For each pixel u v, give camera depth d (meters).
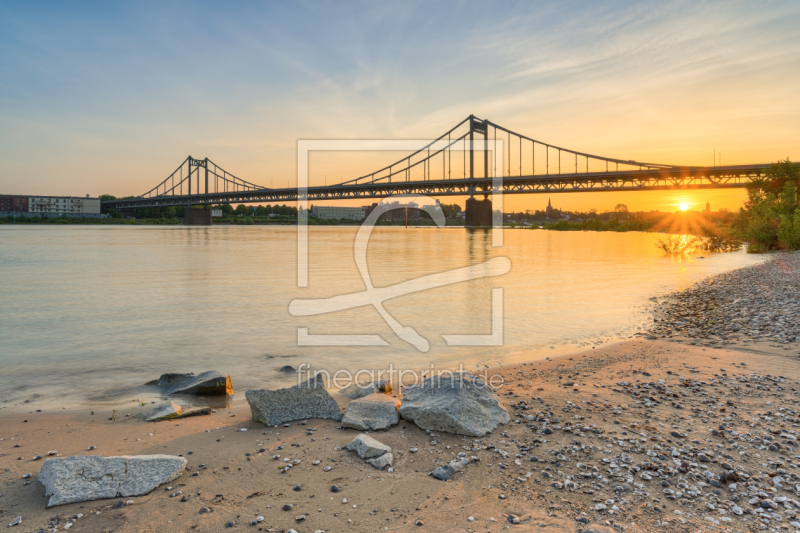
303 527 4.09
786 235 46.50
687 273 31.48
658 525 4.02
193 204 158.75
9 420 6.92
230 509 4.39
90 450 5.75
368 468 5.22
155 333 13.79
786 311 14.22
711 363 9.42
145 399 8.16
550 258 46.28
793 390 7.47
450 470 5.07
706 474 4.86
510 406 7.14
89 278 28.72
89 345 12.33
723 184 86.31
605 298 20.69
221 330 14.22
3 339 12.88
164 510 4.37
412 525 4.11
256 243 73.56
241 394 8.51
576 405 7.12
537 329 14.35
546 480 4.88
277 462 5.37
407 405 6.61
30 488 4.79
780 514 4.14
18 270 33.16
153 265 37.41
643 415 6.62
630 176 93.12
